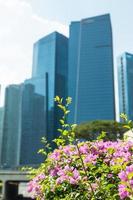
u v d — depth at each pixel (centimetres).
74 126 784
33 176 948
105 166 752
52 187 806
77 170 761
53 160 834
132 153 764
